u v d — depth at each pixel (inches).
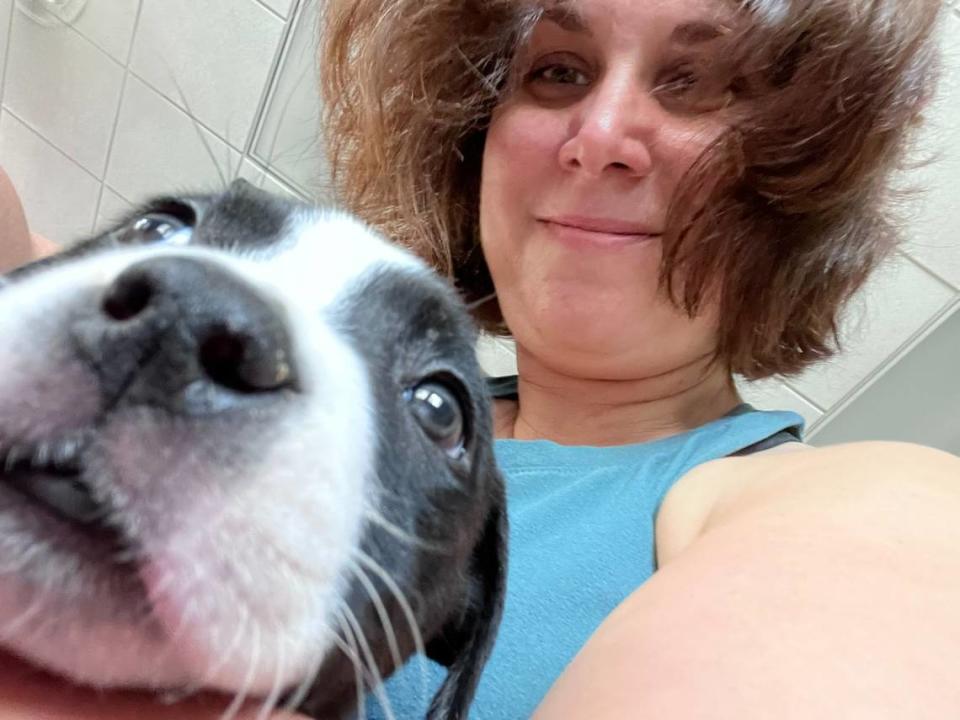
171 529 5.4
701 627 5.9
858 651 5.3
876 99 13.4
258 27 26.2
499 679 10.5
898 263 22.9
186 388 5.3
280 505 6.0
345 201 18.7
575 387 15.9
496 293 17.4
